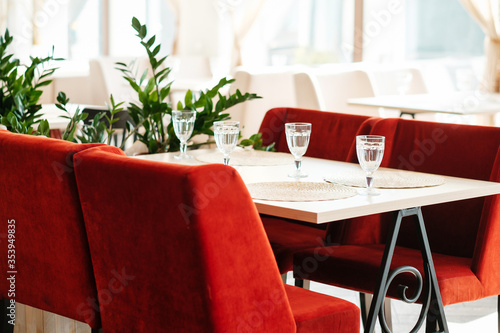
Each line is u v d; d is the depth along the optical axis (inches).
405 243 107.1
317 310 74.1
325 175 94.7
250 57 350.0
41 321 94.8
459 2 307.9
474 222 101.0
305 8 349.7
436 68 310.7
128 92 256.7
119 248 68.6
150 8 375.2
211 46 358.6
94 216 69.7
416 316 127.1
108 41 375.9
